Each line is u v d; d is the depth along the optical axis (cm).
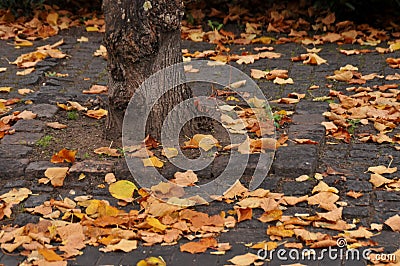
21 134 664
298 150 619
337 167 610
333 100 756
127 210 550
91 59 902
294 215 537
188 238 509
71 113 711
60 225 521
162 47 632
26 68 859
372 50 916
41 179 586
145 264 470
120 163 602
